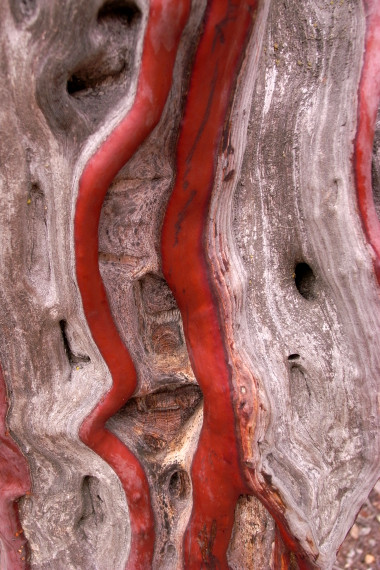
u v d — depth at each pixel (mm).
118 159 418
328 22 452
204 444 495
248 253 482
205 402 483
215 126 427
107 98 427
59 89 416
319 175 458
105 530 548
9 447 519
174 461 525
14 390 504
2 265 465
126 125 411
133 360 488
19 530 553
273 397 473
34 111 418
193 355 482
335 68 451
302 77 460
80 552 556
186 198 447
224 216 467
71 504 542
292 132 465
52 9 389
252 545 523
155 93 405
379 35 441
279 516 483
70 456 520
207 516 509
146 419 528
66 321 486
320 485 491
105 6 401
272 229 480
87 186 422
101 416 491
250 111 459
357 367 480
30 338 490
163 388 519
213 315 464
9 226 453
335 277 468
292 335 483
